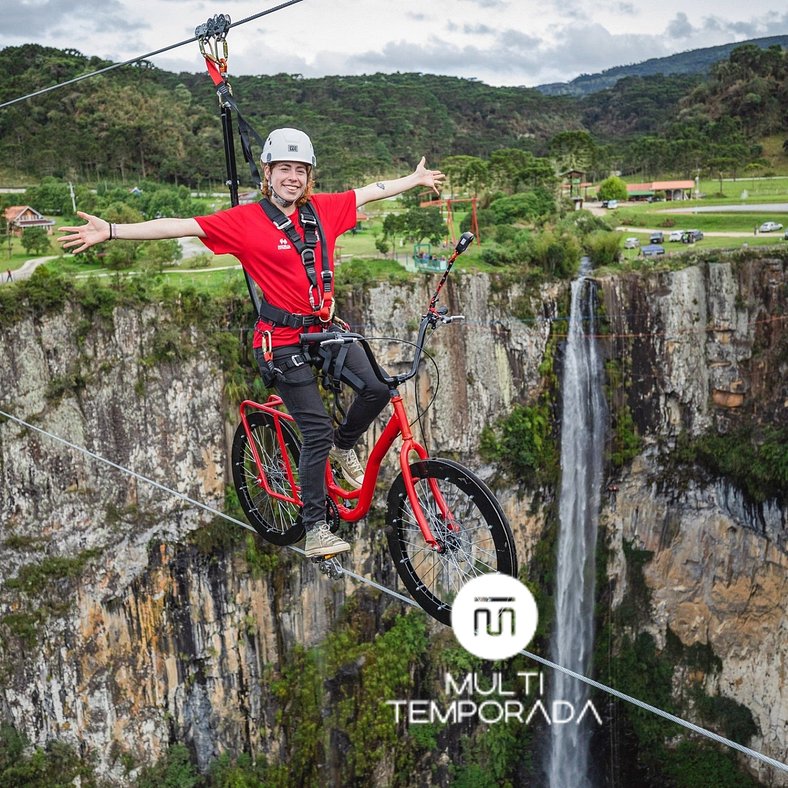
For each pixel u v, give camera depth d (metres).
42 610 40.06
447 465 6.99
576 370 52.62
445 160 75.69
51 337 38.59
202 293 42.34
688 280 52.22
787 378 51.56
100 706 42.09
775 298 51.16
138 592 42.25
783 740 54.28
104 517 40.84
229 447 43.62
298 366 7.50
